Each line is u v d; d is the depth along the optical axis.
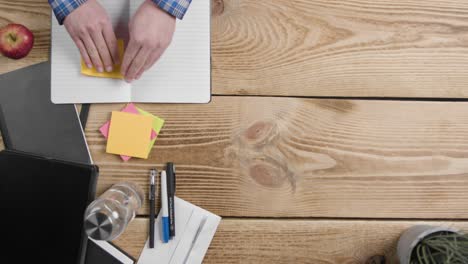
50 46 0.72
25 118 0.72
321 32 0.74
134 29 0.66
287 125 0.73
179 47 0.72
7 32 0.67
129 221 0.67
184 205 0.72
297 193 0.73
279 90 0.74
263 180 0.73
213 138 0.73
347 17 0.74
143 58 0.67
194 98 0.72
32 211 0.69
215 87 0.73
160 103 0.73
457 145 0.74
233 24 0.74
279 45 0.74
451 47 0.74
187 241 0.72
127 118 0.72
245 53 0.73
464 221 0.74
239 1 0.74
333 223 0.73
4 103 0.72
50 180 0.70
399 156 0.74
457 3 0.74
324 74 0.74
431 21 0.75
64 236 0.69
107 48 0.68
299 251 0.73
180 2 0.66
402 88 0.75
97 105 0.72
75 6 0.65
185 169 0.72
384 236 0.73
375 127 0.74
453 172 0.74
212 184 0.73
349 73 0.74
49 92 0.72
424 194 0.74
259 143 0.73
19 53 0.69
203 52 0.73
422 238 0.63
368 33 0.75
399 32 0.75
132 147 0.71
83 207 0.69
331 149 0.74
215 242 0.72
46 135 0.72
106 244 0.71
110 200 0.64
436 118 0.75
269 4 0.74
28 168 0.70
